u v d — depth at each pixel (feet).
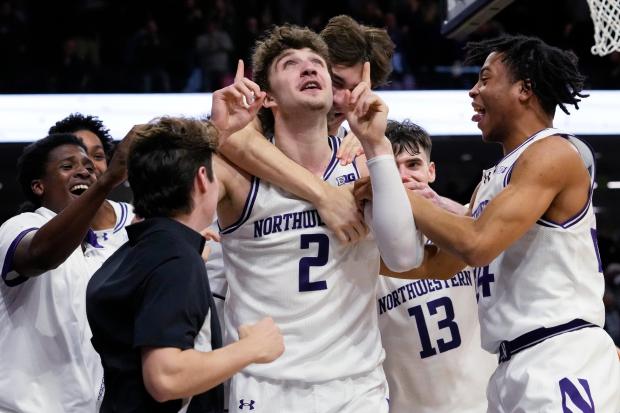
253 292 10.71
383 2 43.04
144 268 8.43
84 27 42.68
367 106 10.11
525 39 11.35
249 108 10.25
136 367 8.45
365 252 10.89
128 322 8.51
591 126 34.27
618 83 35.35
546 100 11.27
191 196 8.84
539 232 10.84
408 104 34.78
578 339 10.59
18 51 41.83
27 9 42.57
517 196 10.43
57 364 12.09
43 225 11.35
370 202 10.61
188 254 8.50
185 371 8.09
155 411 8.45
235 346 8.50
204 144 8.95
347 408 10.48
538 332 10.65
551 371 10.47
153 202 8.77
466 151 38.42
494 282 11.16
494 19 41.75
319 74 10.65
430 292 12.99
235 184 10.61
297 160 10.99
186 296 8.28
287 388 10.51
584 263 10.90
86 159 13.16
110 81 37.60
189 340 8.29
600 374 10.57
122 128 34.73
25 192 13.19
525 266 10.87
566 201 10.77
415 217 10.51
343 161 11.09
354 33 12.50
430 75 36.14
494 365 13.34
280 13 43.45
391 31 41.42
